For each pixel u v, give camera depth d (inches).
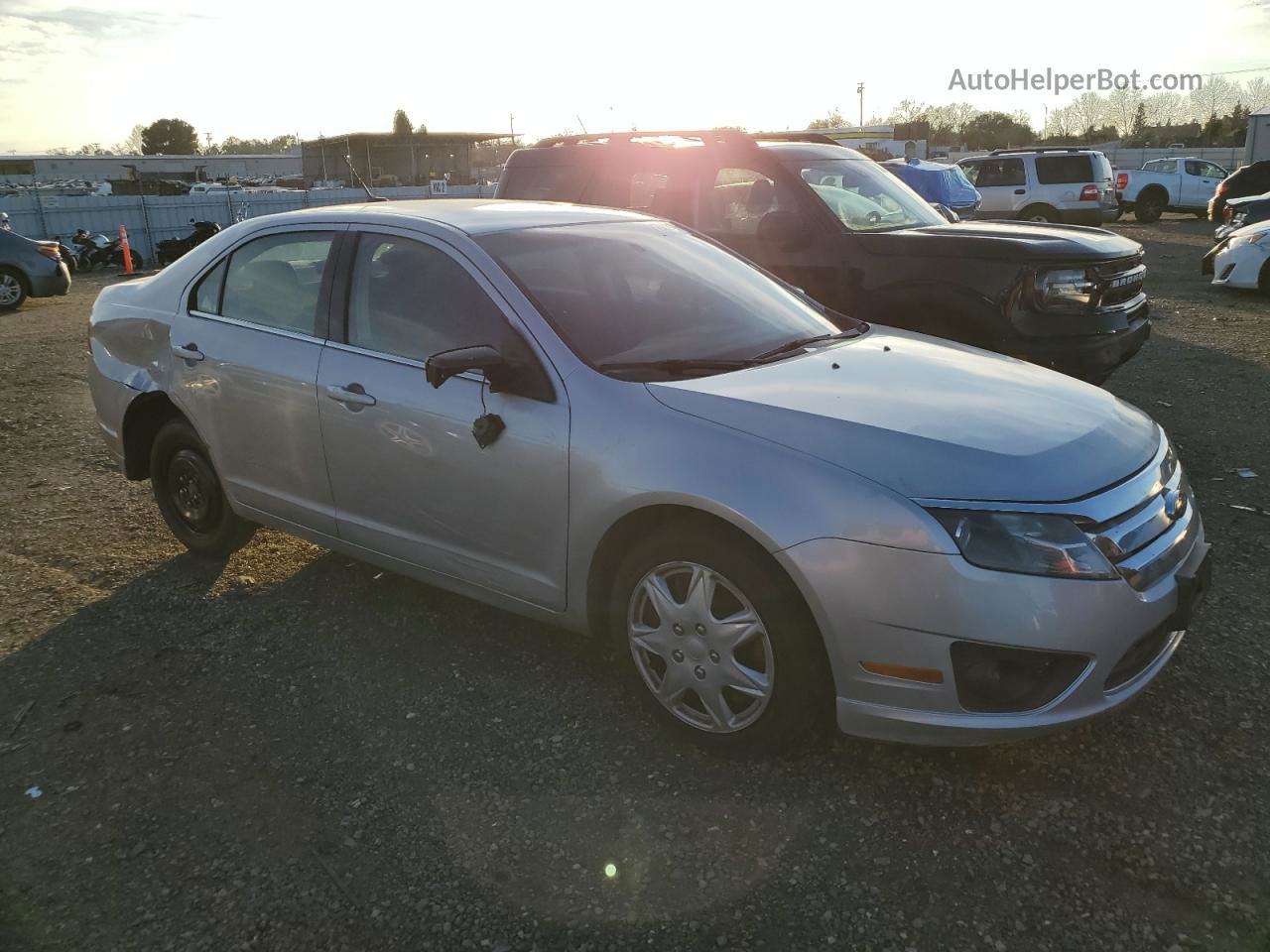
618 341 126.3
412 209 147.9
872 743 116.9
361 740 121.0
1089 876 95.4
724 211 260.5
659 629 114.7
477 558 129.5
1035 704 99.3
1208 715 120.3
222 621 153.2
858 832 102.3
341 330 141.8
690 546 108.8
